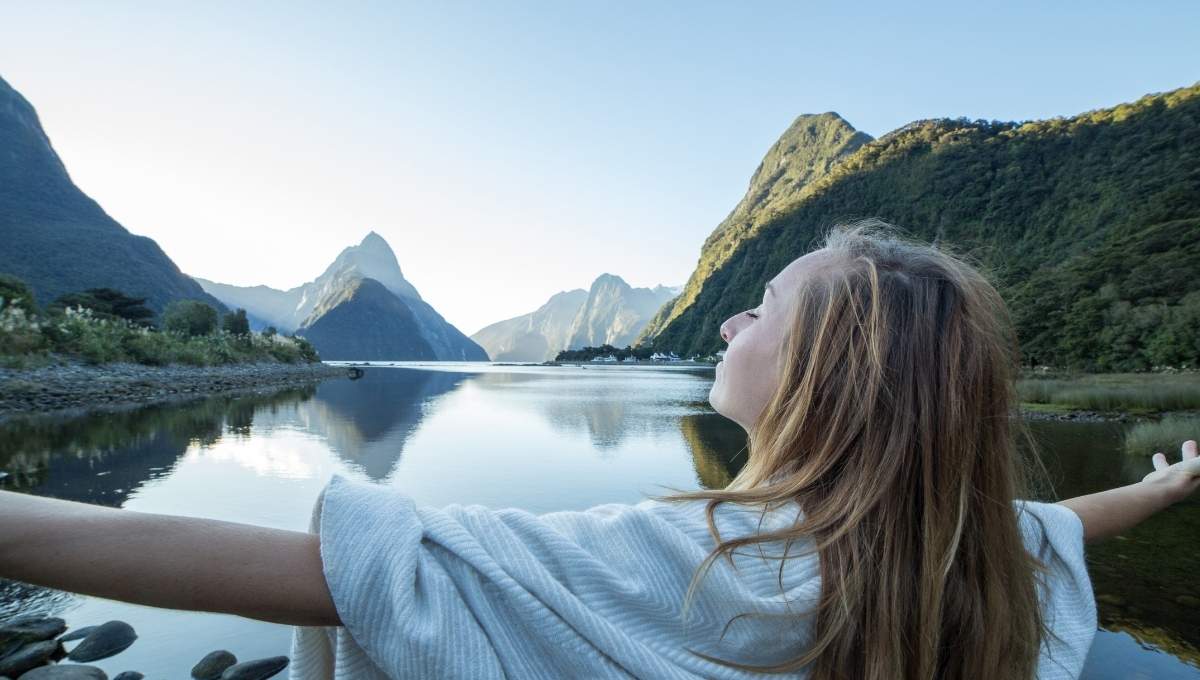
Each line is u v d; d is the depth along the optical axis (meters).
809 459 0.52
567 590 0.42
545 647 0.39
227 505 7.93
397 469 10.34
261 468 10.31
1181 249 44.12
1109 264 45.84
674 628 0.43
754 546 0.46
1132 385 26.31
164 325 50.62
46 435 13.83
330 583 0.36
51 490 8.71
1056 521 0.69
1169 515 6.70
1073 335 41.06
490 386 39.12
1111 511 0.78
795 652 0.46
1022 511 0.65
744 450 12.23
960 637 0.49
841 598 0.45
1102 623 4.14
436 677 0.36
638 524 0.47
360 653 0.40
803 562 0.47
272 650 4.04
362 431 15.36
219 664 3.85
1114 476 9.63
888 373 0.51
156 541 0.36
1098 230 67.69
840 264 0.59
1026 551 0.56
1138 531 6.16
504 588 0.39
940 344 0.52
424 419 18.33
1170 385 25.06
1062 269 54.19
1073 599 0.65
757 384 0.60
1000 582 0.51
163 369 32.88
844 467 0.50
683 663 0.42
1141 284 42.00
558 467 10.53
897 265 0.57
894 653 0.45
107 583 0.34
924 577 0.47
